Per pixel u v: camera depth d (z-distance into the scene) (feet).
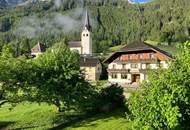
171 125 42.16
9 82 127.85
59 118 141.08
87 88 147.84
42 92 136.26
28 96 134.82
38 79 136.05
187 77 45.21
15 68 128.98
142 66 247.29
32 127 130.93
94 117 140.15
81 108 148.66
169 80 46.09
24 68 132.87
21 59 135.74
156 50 235.20
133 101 52.90
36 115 148.05
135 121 49.47
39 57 147.43
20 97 133.49
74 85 146.20
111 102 153.07
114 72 265.75
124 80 259.39
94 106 150.71
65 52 148.87
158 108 45.11
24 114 151.02
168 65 51.75
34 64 139.95
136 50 247.09
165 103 43.04
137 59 250.16
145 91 53.52
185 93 42.93
